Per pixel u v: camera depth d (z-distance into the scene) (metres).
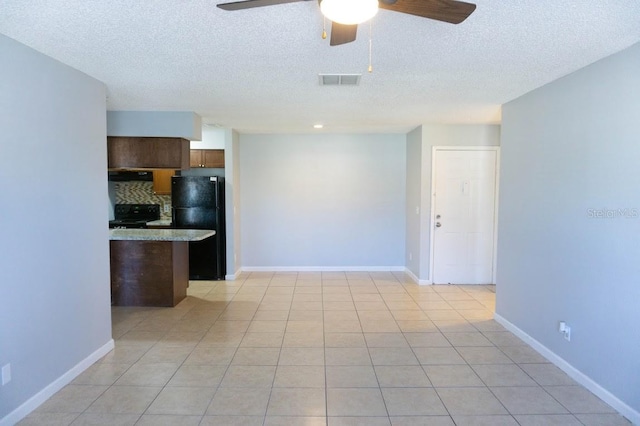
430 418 2.33
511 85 3.13
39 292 2.43
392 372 2.91
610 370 2.45
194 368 2.97
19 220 2.27
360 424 2.27
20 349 2.29
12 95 2.21
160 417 2.33
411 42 2.24
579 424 2.26
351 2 1.35
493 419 2.31
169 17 1.92
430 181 5.33
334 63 2.61
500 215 3.87
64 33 2.11
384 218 6.22
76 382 2.73
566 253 2.87
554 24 1.99
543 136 3.14
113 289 4.53
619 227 2.37
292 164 6.16
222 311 4.35
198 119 4.42
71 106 2.71
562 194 2.90
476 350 3.30
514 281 3.63
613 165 2.41
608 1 1.74
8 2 1.75
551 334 3.06
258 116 4.53
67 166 2.67
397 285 5.43
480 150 5.30
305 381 2.78
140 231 4.81
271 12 1.85
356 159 6.15
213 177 5.68
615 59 2.39
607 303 2.47
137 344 3.42
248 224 6.22
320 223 6.22
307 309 4.42
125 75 2.87
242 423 2.28
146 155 4.30
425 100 3.65
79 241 2.82
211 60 2.54
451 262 5.45
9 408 2.22
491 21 1.95
